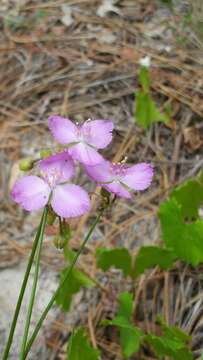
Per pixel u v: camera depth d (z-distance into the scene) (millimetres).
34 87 497
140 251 355
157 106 476
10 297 389
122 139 457
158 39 527
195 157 441
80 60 515
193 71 496
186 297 375
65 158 269
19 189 268
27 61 520
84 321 376
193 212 378
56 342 369
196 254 352
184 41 519
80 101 484
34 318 378
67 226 280
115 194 274
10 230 422
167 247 354
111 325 372
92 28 544
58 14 561
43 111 481
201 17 525
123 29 540
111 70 502
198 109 467
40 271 399
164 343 323
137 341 333
